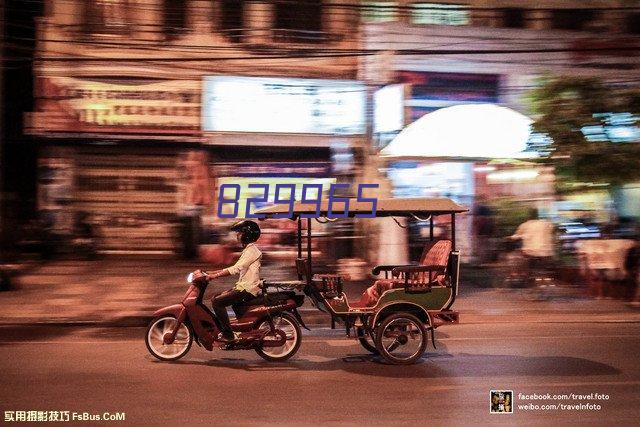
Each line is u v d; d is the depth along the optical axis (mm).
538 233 13852
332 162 17984
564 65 17094
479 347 9297
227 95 16906
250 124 16969
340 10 17281
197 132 16875
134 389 7008
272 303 8281
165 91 16859
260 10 17328
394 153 14734
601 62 17234
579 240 15133
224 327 8172
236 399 6676
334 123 17062
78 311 11945
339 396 6820
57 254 18234
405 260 15023
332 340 9766
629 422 6086
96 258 18453
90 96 16734
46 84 16656
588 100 14773
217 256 17531
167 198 18750
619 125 14734
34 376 7527
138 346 9234
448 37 16938
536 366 8188
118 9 16984
